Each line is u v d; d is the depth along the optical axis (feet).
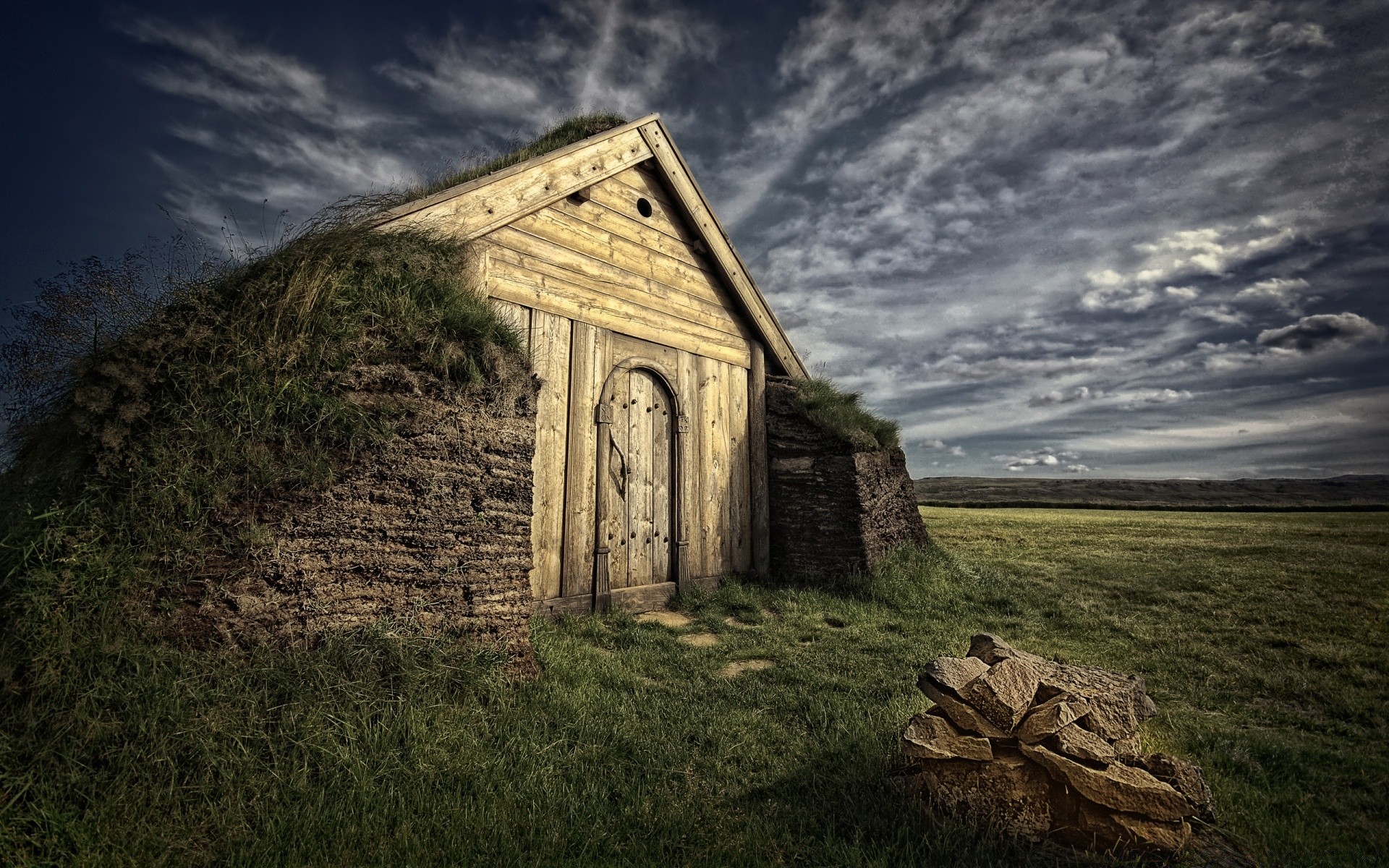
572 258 25.05
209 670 10.72
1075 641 23.30
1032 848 9.16
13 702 9.20
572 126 34.06
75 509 10.64
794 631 23.52
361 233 16.19
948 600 29.58
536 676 15.49
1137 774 9.03
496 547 15.61
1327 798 11.32
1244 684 18.28
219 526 11.74
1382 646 22.09
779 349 36.06
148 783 9.20
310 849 8.71
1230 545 53.16
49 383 12.71
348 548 13.10
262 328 13.20
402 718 11.74
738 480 32.65
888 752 12.23
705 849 9.21
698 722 13.87
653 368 28.22
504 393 16.70
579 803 10.32
